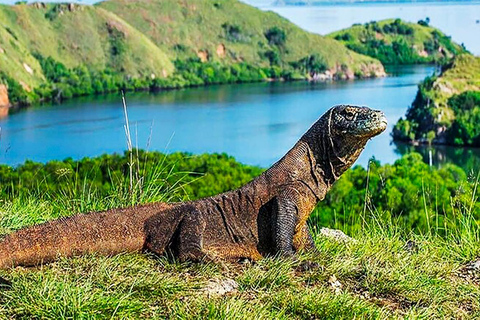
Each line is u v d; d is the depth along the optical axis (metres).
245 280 5.60
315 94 177.50
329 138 6.25
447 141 112.19
